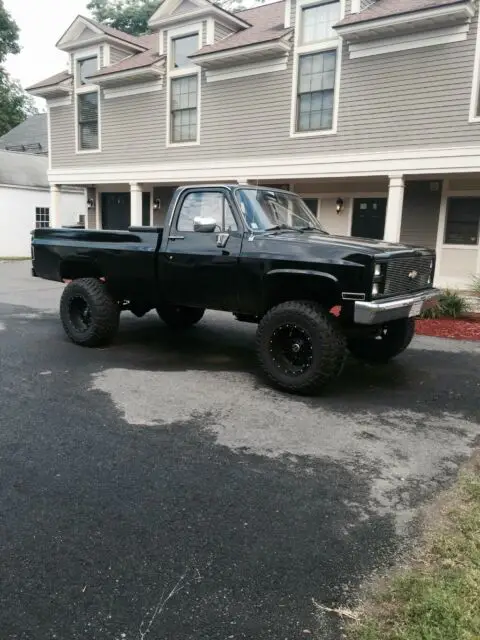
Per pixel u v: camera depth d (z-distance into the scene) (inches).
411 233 481.4
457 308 343.0
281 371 189.3
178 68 531.5
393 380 208.1
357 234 510.0
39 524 104.5
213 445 143.0
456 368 227.0
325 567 93.0
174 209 221.0
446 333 299.9
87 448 139.3
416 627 77.7
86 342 249.9
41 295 438.3
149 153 564.4
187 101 532.4
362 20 396.8
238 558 95.2
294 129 463.8
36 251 269.1
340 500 115.9
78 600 84.1
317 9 442.3
